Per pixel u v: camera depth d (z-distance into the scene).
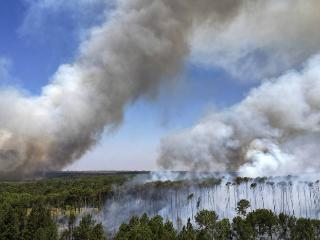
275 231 124.94
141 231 100.12
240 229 114.75
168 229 109.94
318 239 113.50
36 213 121.88
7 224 117.00
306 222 116.62
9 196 188.62
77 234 117.62
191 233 101.88
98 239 111.44
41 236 109.88
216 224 119.62
